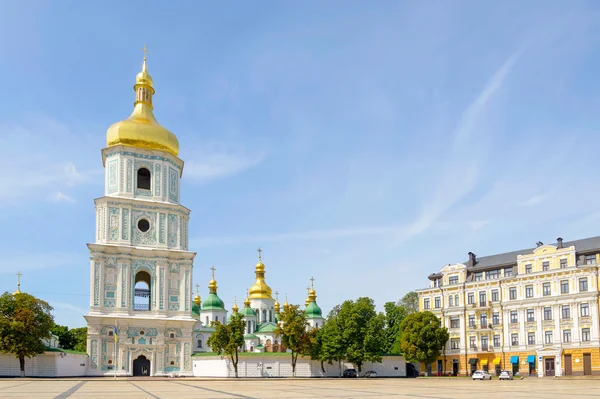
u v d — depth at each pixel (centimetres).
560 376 9844
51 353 8519
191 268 10000
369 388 4947
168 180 10225
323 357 10156
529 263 10962
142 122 10344
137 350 9338
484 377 9100
